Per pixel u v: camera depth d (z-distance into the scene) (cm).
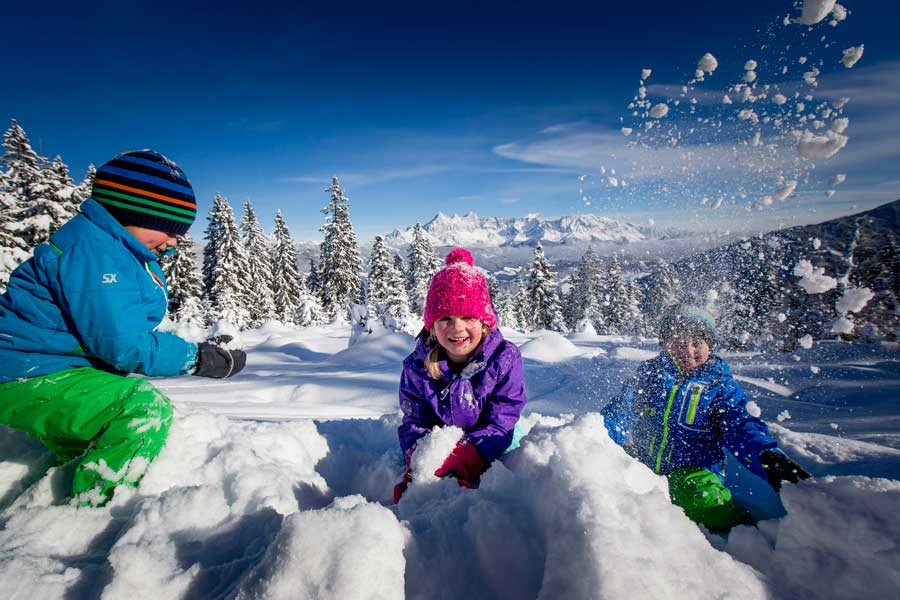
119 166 175
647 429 237
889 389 381
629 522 100
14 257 1400
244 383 556
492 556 108
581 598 84
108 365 177
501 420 193
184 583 95
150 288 183
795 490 120
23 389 158
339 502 113
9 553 112
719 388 218
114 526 131
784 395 411
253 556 105
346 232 2916
